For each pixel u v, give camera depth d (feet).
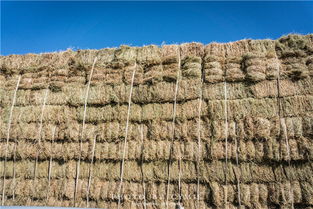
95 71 26.71
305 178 20.65
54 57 28.45
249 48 24.85
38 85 26.94
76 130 25.16
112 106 25.21
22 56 29.04
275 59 23.76
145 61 26.14
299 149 21.03
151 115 24.25
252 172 21.61
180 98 24.07
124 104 25.11
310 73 22.65
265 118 22.26
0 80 28.22
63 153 24.76
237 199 21.36
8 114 26.53
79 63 27.12
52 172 24.70
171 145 23.24
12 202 24.64
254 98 22.97
